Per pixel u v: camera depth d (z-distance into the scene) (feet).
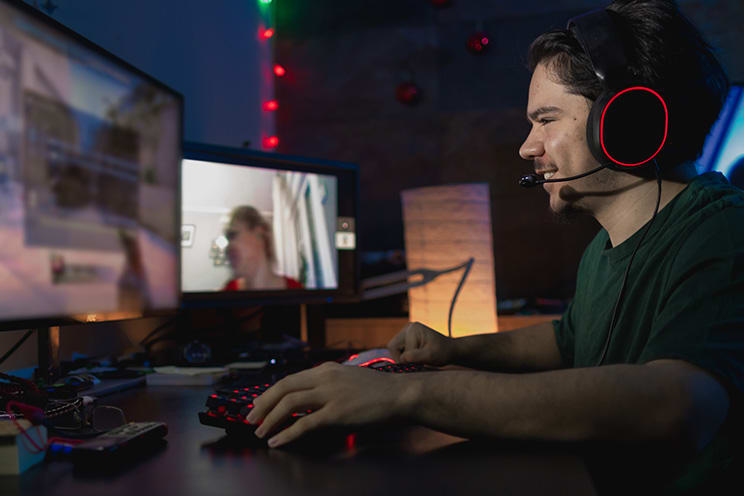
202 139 6.01
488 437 1.66
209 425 1.99
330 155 9.08
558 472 1.46
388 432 1.93
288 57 9.20
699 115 2.33
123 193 3.24
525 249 8.47
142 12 4.93
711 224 2.08
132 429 1.83
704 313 1.86
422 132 8.88
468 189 5.22
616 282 2.54
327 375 1.78
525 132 8.64
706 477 2.03
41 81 2.64
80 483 1.42
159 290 3.58
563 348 3.19
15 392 2.15
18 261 2.48
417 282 5.35
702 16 8.05
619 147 2.23
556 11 8.57
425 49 8.92
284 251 4.86
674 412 1.58
